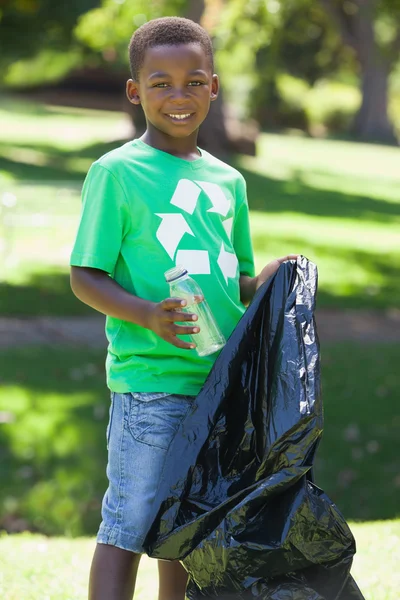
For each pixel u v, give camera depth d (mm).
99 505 6930
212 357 3021
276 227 18969
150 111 3043
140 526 2902
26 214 14672
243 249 3338
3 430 7941
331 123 50500
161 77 2994
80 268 2986
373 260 16734
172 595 3195
